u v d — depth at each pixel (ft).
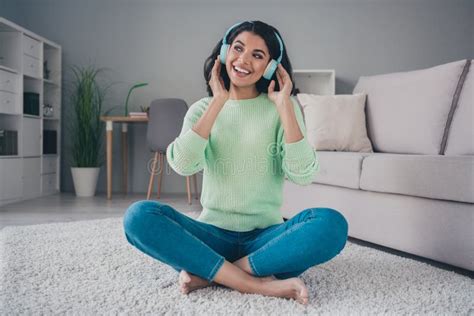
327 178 7.44
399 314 3.59
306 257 3.84
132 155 14.87
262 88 4.55
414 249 5.74
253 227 4.37
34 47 12.82
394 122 8.61
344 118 9.07
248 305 3.74
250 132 4.31
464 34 14.69
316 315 3.51
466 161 4.94
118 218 8.70
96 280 4.52
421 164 5.49
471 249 4.94
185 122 4.53
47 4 14.78
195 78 14.87
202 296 3.97
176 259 3.88
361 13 14.75
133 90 14.88
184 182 14.82
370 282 4.52
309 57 14.83
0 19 10.97
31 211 10.16
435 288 4.35
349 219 7.02
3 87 11.32
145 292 4.10
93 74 14.87
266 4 14.78
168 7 14.80
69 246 6.09
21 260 5.30
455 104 7.59
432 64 14.75
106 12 14.82
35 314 3.54
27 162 12.47
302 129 4.47
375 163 6.27
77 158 13.67
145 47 14.85
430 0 14.65
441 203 5.35
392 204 6.11
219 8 14.79
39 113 13.12
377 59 14.79
